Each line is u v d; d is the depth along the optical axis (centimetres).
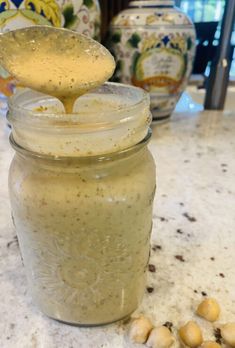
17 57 13
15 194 14
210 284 18
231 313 16
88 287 15
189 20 36
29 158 13
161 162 31
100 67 14
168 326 16
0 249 20
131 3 35
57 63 14
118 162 13
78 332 16
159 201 25
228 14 37
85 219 13
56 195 13
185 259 20
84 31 32
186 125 40
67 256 14
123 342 15
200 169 30
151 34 34
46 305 16
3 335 15
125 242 14
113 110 13
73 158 13
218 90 44
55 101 16
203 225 23
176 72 36
